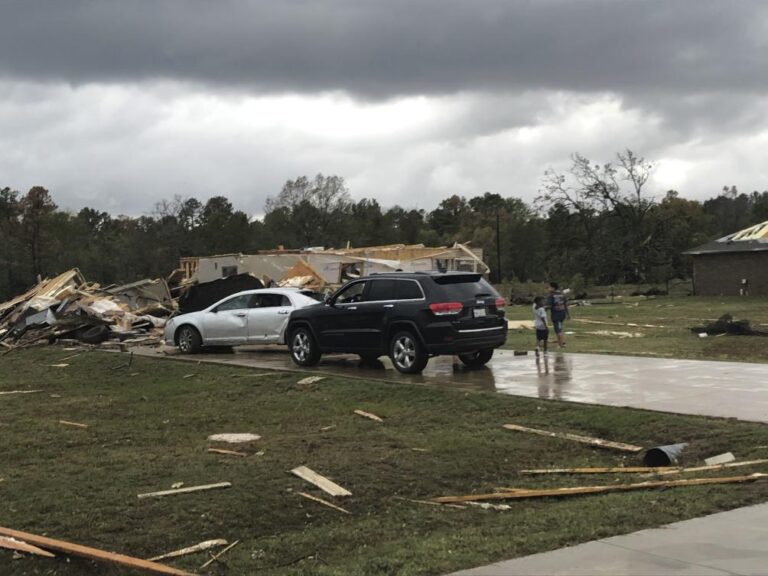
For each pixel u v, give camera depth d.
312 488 7.44
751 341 21.89
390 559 5.36
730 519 5.93
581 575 4.79
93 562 5.65
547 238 80.12
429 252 51.94
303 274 41.09
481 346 13.80
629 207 68.56
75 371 17.83
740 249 48.53
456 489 7.61
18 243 67.94
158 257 78.50
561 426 9.94
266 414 11.62
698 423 9.28
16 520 6.59
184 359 17.91
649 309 39.00
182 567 5.64
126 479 7.82
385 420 10.78
